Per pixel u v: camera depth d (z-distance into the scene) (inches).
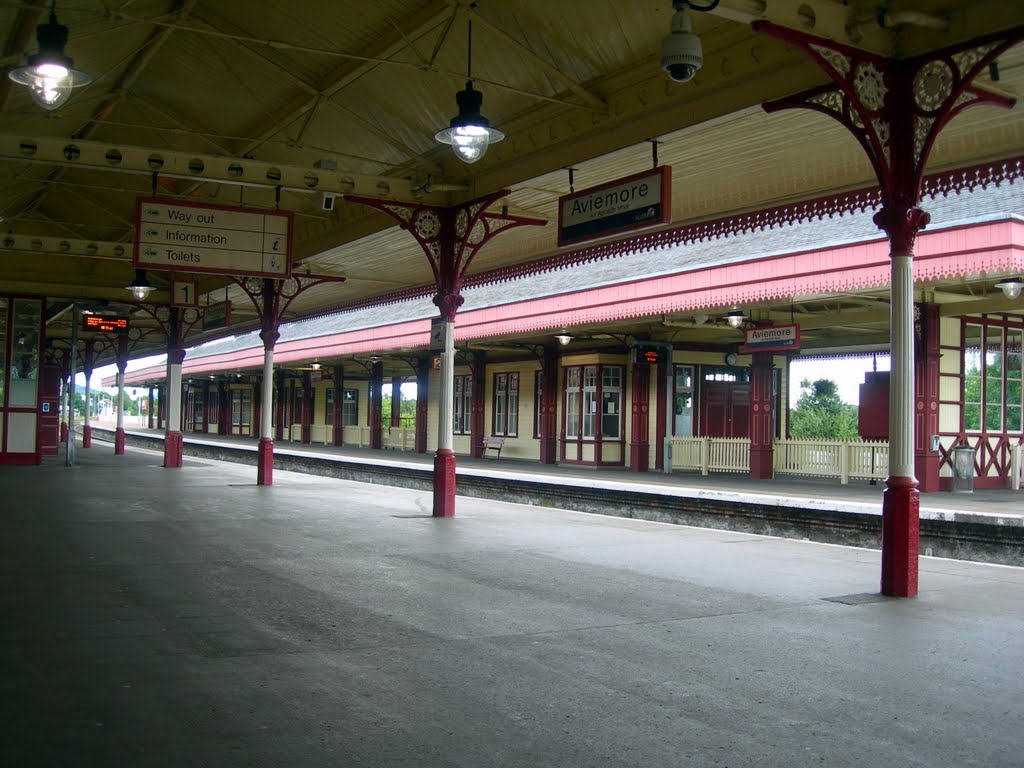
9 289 792.3
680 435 955.3
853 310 727.7
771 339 733.9
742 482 753.6
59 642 206.2
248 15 410.6
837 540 445.4
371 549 361.4
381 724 155.7
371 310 1352.1
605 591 280.2
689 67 232.5
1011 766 141.0
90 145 403.9
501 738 149.9
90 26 394.9
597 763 139.7
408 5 357.1
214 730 150.9
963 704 171.3
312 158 540.4
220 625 226.1
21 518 439.5
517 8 345.1
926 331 673.0
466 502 589.9
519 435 1120.2
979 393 719.1
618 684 181.5
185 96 508.7
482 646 210.1
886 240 525.7
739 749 146.5
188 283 692.1
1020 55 278.2
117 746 142.5
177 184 609.6
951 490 677.9
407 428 1363.2
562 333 918.4
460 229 472.7
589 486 596.7
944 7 265.3
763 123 351.6
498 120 419.2
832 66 266.7
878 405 744.3
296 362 1473.9
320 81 442.6
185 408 2465.6
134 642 207.8
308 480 760.3
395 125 459.2
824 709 167.3
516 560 340.2
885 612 255.0
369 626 228.2
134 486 641.0
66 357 1422.2
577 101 372.2
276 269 446.0
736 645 214.5
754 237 692.7
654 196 339.6
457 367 1257.4
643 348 924.0
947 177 362.3
